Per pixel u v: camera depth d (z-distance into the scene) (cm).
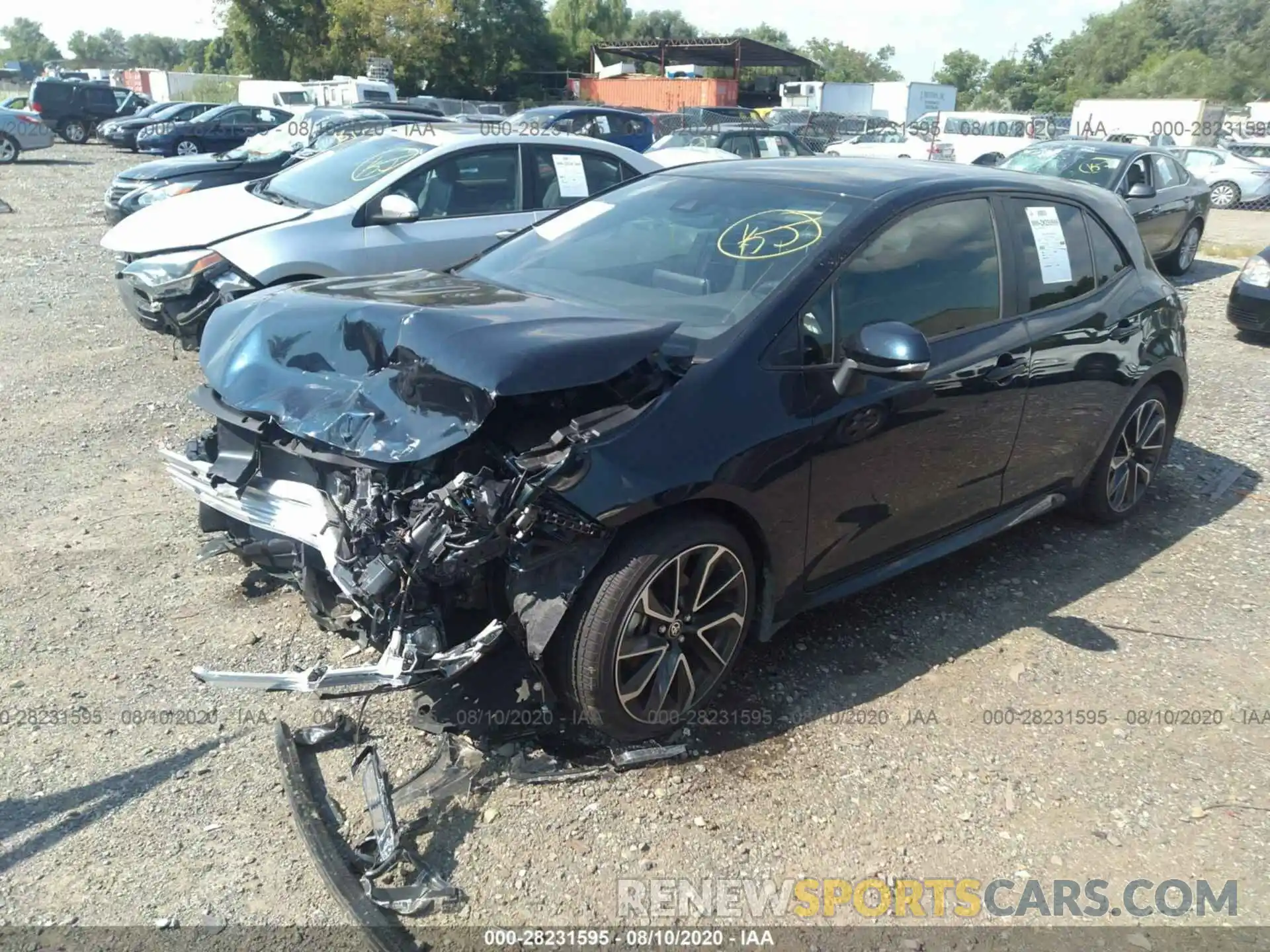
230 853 268
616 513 276
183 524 454
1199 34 6606
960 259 380
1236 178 2152
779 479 313
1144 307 466
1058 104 7225
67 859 264
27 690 330
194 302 634
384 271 656
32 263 1117
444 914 251
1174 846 286
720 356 309
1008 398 390
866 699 345
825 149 2608
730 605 321
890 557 376
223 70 7925
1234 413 680
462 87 5062
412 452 268
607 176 769
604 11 7194
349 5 4669
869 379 336
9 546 427
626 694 296
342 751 305
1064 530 493
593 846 274
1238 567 456
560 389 268
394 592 268
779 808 292
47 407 613
